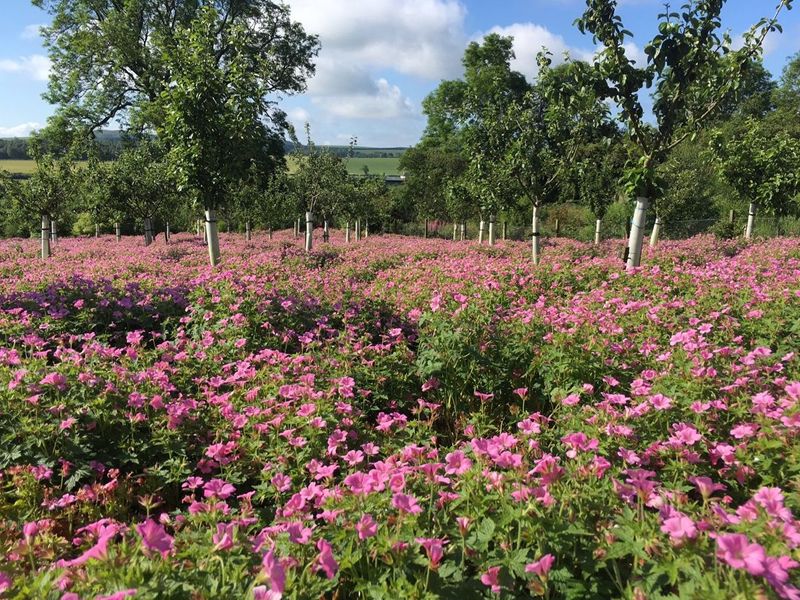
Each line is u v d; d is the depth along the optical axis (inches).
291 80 1343.5
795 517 90.1
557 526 80.2
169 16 1232.8
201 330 243.9
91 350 180.2
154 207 914.1
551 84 389.4
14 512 113.6
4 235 1334.9
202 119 419.8
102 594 68.9
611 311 238.5
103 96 1234.0
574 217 1259.8
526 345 191.5
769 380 146.0
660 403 123.8
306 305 263.1
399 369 189.0
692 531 72.1
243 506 104.5
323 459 126.5
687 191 935.0
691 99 370.0
